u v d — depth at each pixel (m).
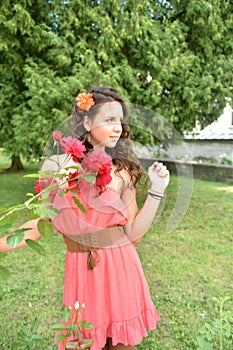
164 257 3.65
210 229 4.73
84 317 1.38
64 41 5.30
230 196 6.66
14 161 9.62
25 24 5.11
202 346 1.39
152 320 1.52
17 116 5.46
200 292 2.89
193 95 5.28
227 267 3.44
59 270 3.35
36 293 2.86
